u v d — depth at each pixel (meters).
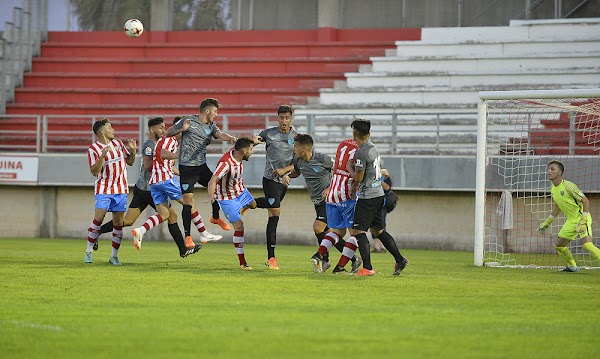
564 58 70.81
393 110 70.81
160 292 27.05
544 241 56.84
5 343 18.28
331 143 68.12
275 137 36.31
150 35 85.12
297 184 61.94
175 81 79.62
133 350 17.52
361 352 17.44
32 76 80.38
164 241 65.25
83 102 78.88
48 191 66.50
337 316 22.14
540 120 62.50
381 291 28.14
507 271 39.38
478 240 43.12
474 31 76.19
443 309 23.91
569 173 55.34
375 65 76.31
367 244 33.38
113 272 34.09
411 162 59.59
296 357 16.86
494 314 23.12
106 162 37.66
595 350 18.19
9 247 52.47
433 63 74.25
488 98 42.72
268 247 36.69
